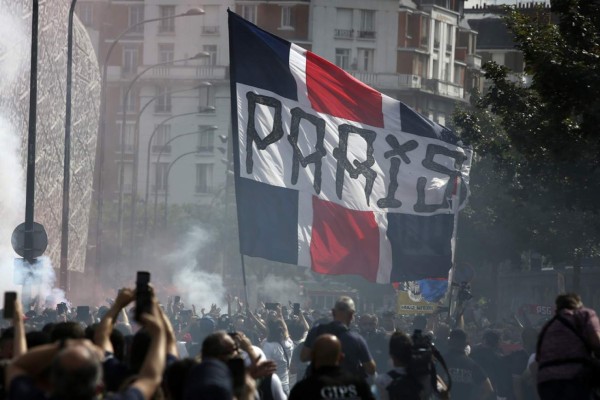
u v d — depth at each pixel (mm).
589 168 39531
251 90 26719
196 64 167625
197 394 12383
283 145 26844
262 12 167375
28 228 41594
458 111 75312
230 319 39406
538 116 41812
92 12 167625
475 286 135375
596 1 37969
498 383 27328
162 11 168125
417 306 43375
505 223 68938
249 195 26453
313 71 27062
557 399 17625
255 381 15969
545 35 38156
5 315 12836
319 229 26922
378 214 27578
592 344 17625
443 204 28094
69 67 50438
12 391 10859
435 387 18953
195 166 167875
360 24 169250
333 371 14977
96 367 9969
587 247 67438
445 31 177500
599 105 35562
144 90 168250
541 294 113750
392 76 169375
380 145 27641
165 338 11789
